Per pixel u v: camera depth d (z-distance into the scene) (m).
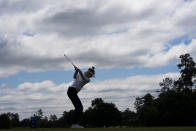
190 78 70.69
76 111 7.86
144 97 88.38
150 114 52.31
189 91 63.00
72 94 7.86
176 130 6.30
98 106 79.25
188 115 50.44
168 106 51.34
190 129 6.74
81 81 7.88
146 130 6.88
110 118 78.00
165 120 51.44
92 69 8.02
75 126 7.96
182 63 71.31
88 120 79.31
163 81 71.25
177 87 70.94
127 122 91.31
